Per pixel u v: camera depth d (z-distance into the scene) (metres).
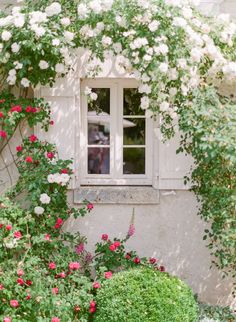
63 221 6.16
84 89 6.43
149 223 6.34
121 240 6.32
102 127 6.52
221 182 5.52
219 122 5.25
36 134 6.27
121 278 5.22
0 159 6.33
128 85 6.48
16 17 5.64
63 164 6.07
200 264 6.34
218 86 6.11
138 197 6.28
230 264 5.92
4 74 6.19
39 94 6.24
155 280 5.16
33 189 6.05
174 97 5.57
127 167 6.54
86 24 5.67
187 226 6.33
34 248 5.96
